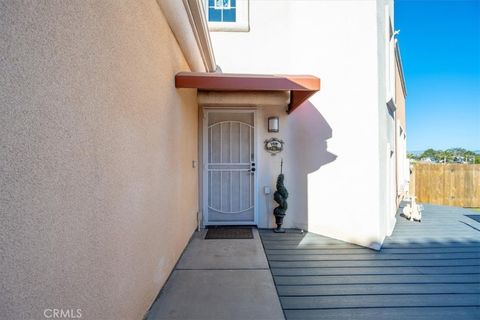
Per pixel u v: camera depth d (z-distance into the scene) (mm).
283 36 5656
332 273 3314
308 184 5270
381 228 4332
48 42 1127
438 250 4156
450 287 2965
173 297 2699
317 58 5062
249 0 5707
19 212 991
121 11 1821
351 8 4562
